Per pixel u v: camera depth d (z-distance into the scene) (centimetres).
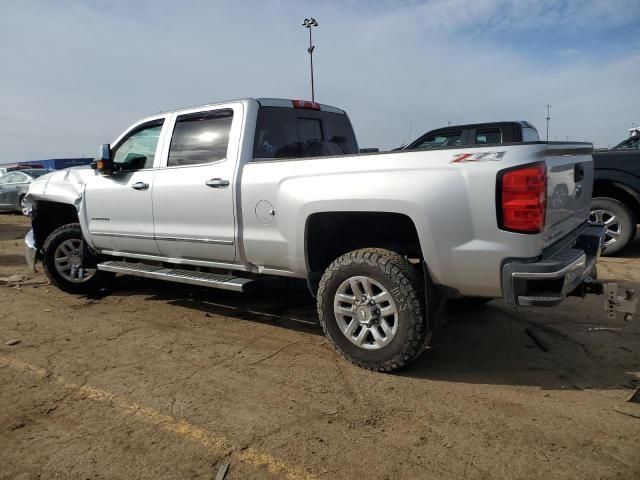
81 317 514
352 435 288
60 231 590
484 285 329
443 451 272
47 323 494
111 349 423
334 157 374
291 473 255
